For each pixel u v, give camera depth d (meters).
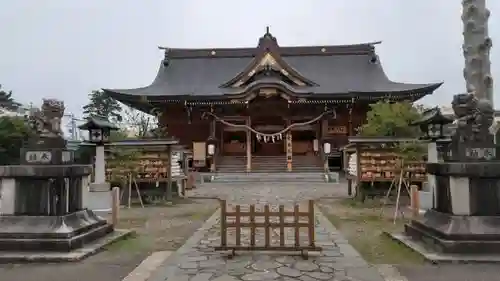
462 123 7.93
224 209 7.62
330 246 8.41
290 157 35.25
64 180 8.08
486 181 7.48
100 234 8.93
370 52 46.69
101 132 14.72
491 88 8.71
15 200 7.93
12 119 20.36
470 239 7.13
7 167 7.91
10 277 6.33
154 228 11.07
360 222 11.89
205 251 8.02
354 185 18.27
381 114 18.92
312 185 27.02
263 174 32.16
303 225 7.45
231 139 42.72
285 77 39.22
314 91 37.75
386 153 16.64
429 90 35.88
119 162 16.47
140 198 16.08
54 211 7.88
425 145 15.38
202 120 38.97
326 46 47.72
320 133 37.94
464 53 8.95
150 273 6.54
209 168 35.38
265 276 6.25
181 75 46.09
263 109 37.94
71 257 7.20
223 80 44.81
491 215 7.39
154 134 33.84
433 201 8.57
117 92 37.06
